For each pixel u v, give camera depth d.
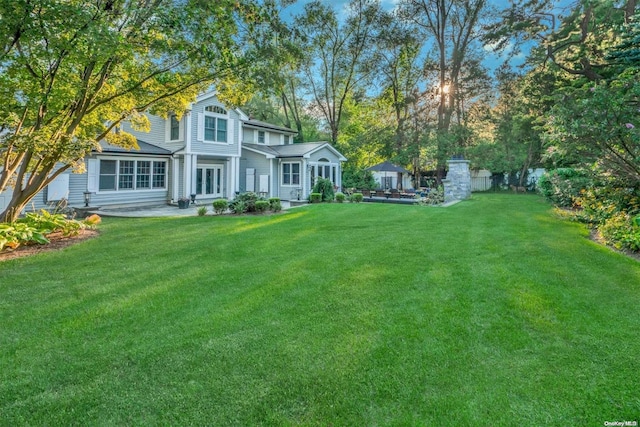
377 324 3.22
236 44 8.05
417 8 23.08
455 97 22.80
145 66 8.56
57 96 7.20
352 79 27.30
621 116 5.96
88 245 6.82
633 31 7.38
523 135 23.42
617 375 2.39
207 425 2.02
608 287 3.97
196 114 16.28
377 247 6.20
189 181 16.06
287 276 4.68
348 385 2.36
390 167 20.50
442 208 12.30
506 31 16.47
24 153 7.78
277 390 2.32
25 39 5.67
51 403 2.22
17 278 4.76
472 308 3.51
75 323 3.35
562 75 14.95
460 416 2.06
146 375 2.51
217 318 3.42
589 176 8.12
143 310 3.65
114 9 6.68
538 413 2.07
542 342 2.84
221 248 6.41
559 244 6.03
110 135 10.20
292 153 19.22
